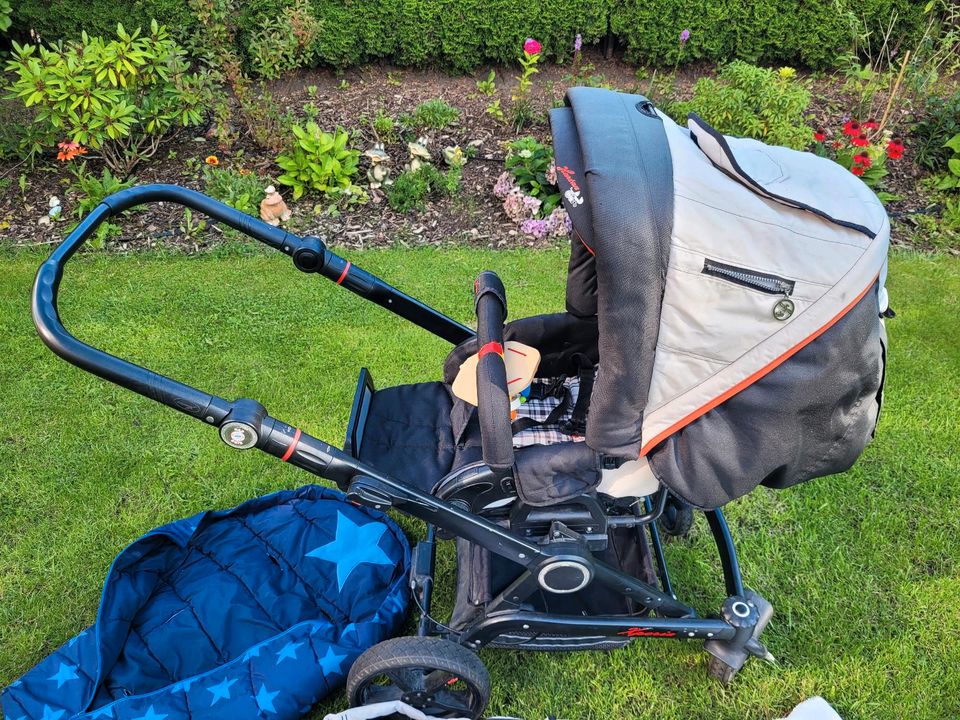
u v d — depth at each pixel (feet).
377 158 17.95
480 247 16.29
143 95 17.52
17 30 20.29
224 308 14.10
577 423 7.92
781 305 5.76
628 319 5.68
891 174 18.58
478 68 22.24
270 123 18.03
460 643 7.37
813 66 22.15
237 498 10.36
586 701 8.16
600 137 6.09
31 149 17.43
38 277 5.97
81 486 10.41
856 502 10.52
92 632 8.19
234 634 8.25
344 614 8.61
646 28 21.40
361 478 6.30
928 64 19.54
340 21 20.31
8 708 7.47
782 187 6.17
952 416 11.97
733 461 6.22
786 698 8.23
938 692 8.25
